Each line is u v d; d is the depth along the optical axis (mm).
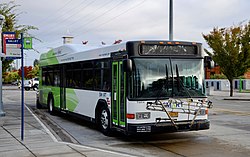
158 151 9312
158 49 10125
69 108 15781
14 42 11078
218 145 10086
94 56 12789
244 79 51094
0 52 16734
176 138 11242
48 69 19516
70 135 12047
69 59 15773
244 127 13680
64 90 16500
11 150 9078
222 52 34875
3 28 21125
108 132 11617
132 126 9742
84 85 13844
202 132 12398
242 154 8930
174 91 10133
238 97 34875
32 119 15844
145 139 11109
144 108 9797
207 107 10523
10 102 28734
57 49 17797
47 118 17344
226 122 15250
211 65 10711
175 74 10195
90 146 9992
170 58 10219
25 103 27625
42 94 20875
